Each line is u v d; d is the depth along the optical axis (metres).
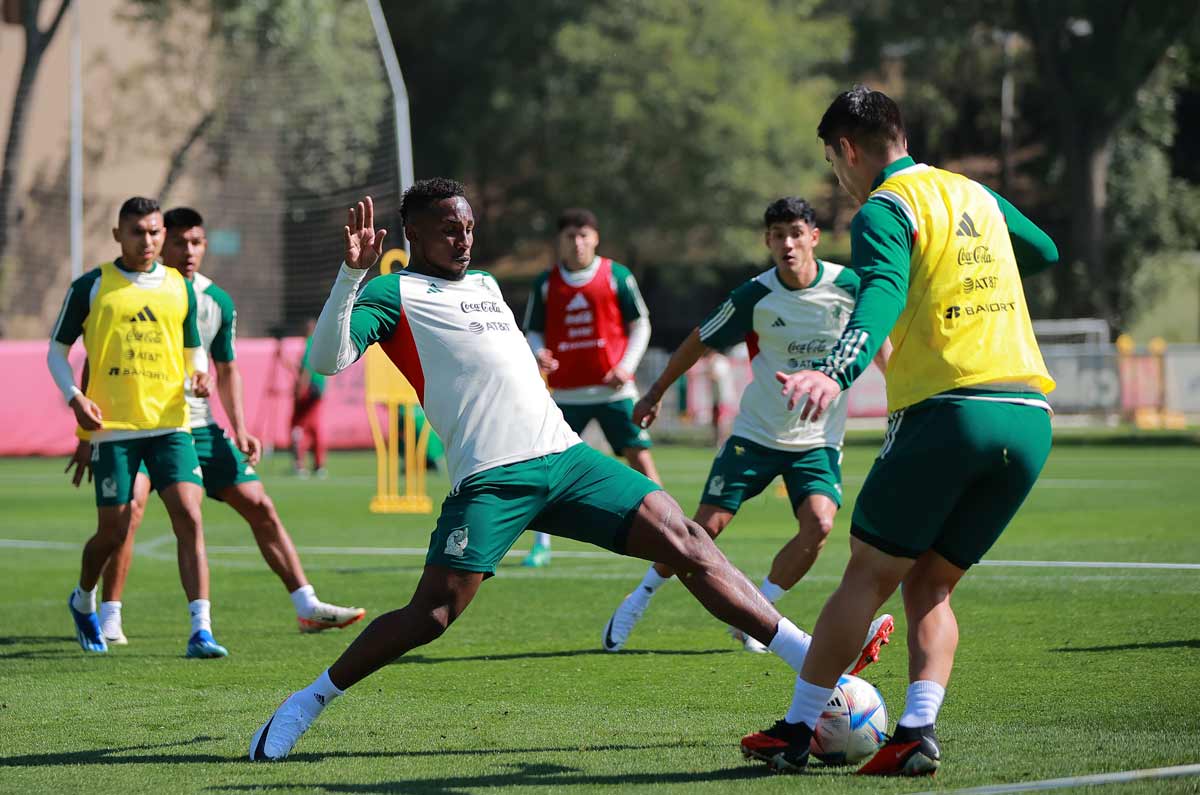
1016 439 16.23
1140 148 154.25
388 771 17.27
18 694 23.00
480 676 23.97
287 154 127.88
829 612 16.52
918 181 16.64
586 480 18.27
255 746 18.05
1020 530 47.03
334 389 106.88
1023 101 170.00
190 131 129.38
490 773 17.05
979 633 27.00
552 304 37.53
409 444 60.19
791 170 143.25
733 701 21.55
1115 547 41.47
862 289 15.73
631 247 149.00
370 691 22.72
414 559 43.00
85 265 130.12
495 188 163.12
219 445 28.77
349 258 17.05
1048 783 15.45
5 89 129.00
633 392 37.78
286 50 127.19
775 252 26.81
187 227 28.41
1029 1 139.00
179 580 38.81
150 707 21.81
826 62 158.00
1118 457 89.62
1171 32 133.62
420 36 160.00
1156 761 16.64
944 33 144.50
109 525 27.03
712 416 112.81
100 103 129.62
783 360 26.95
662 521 17.95
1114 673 22.72
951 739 18.17
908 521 16.27
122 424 26.95
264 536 29.19
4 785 16.75
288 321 125.25
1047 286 145.50
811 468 26.95
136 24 128.88
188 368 28.00
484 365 18.30
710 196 141.50
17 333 126.88
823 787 15.91
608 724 19.97
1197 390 125.56
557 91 144.75
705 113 137.75
